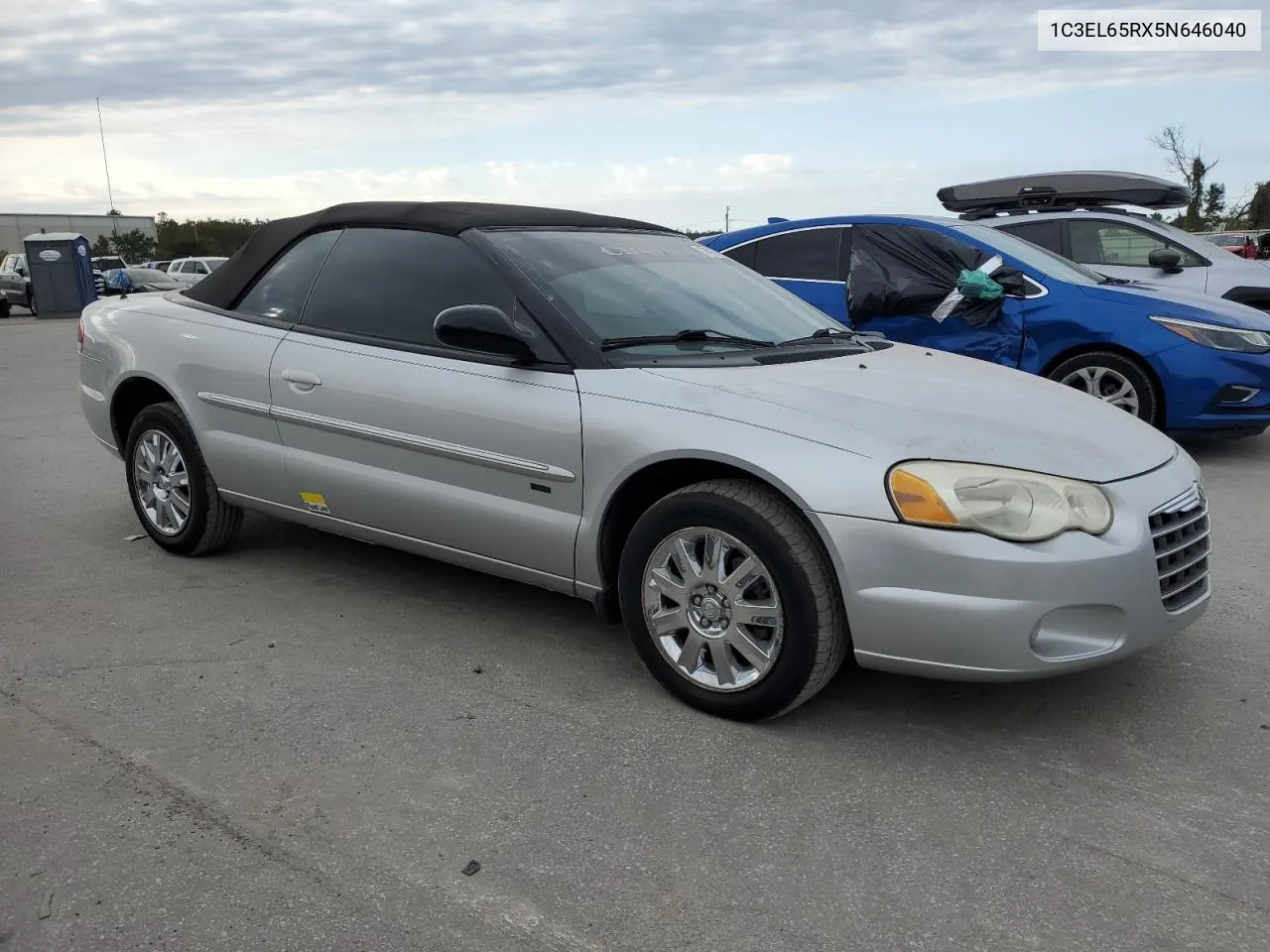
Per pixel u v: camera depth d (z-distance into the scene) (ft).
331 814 8.66
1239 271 27.14
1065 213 29.19
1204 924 7.30
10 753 9.63
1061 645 9.09
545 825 8.52
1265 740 9.95
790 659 9.65
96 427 15.97
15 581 14.38
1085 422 10.52
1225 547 16.06
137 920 7.32
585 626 12.83
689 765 9.50
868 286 22.85
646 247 13.67
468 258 12.06
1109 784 9.17
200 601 13.61
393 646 12.19
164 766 9.42
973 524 8.95
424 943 7.11
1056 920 7.36
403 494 12.17
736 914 7.44
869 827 8.52
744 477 10.09
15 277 87.86
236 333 13.84
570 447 10.73
